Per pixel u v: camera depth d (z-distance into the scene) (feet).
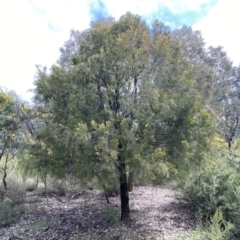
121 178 16.60
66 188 29.37
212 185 18.15
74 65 17.11
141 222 18.22
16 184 28.78
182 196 22.63
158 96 13.65
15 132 23.89
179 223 18.02
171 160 14.87
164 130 15.57
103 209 22.20
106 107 15.55
